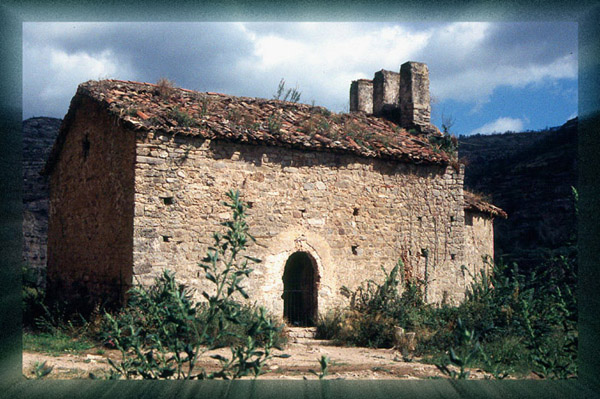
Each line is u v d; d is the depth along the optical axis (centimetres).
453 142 1470
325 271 1238
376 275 1304
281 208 1195
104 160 1192
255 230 1158
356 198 1295
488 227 1745
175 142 1092
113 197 1132
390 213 1340
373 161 1328
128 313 866
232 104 1305
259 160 1180
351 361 903
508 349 852
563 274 577
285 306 1334
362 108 1748
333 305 1241
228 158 1145
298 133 1247
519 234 3216
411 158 1354
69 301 1255
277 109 1381
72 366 725
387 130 1509
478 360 774
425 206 1390
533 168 3522
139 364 428
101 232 1174
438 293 1378
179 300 405
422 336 1066
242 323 394
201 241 1096
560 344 642
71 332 1024
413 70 1583
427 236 1384
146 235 1046
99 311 1082
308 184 1233
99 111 1233
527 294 1026
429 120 1581
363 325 1149
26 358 776
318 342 1133
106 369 699
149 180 1060
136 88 1249
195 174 1105
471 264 1627
